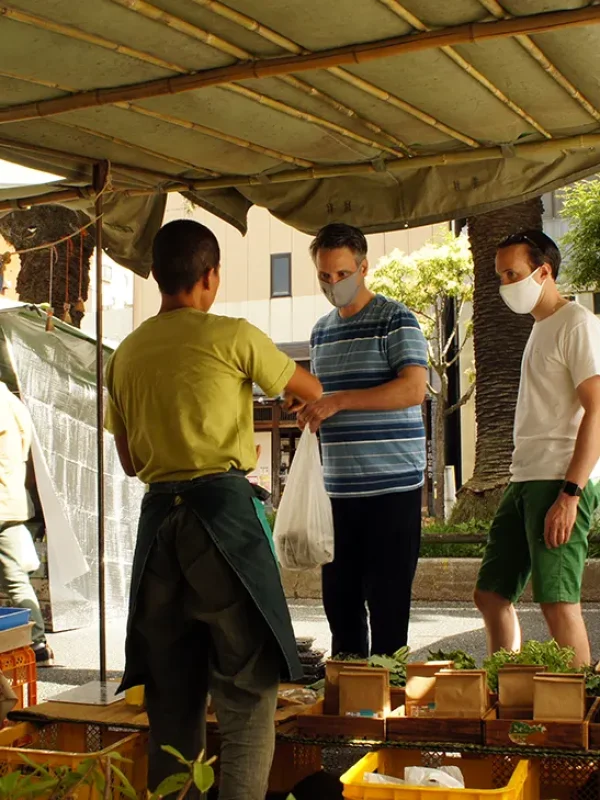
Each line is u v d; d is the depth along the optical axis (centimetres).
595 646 846
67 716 431
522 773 352
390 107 487
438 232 3042
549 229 3092
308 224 633
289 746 442
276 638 346
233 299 3975
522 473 498
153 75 434
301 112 491
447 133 528
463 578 1149
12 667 505
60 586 923
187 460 357
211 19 380
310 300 3906
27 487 960
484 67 438
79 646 883
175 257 377
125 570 1038
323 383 527
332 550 495
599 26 394
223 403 360
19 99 462
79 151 563
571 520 471
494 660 446
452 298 3127
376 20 383
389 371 514
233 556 347
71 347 973
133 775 410
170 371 362
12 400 787
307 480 496
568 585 480
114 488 1029
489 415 1462
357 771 358
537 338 501
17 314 928
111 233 663
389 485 509
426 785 343
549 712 380
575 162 565
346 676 405
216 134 524
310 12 377
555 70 441
